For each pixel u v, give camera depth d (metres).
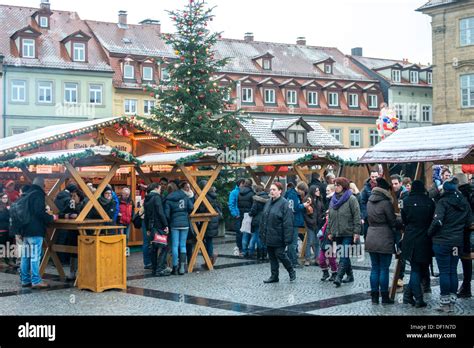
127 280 13.63
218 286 12.69
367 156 11.11
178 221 14.30
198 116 23.05
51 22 51.03
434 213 9.86
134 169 19.31
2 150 16.34
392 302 10.66
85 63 48.69
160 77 51.56
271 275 13.14
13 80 45.84
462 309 10.12
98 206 12.66
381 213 10.46
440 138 10.60
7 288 12.82
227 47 59.38
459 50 43.53
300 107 58.06
